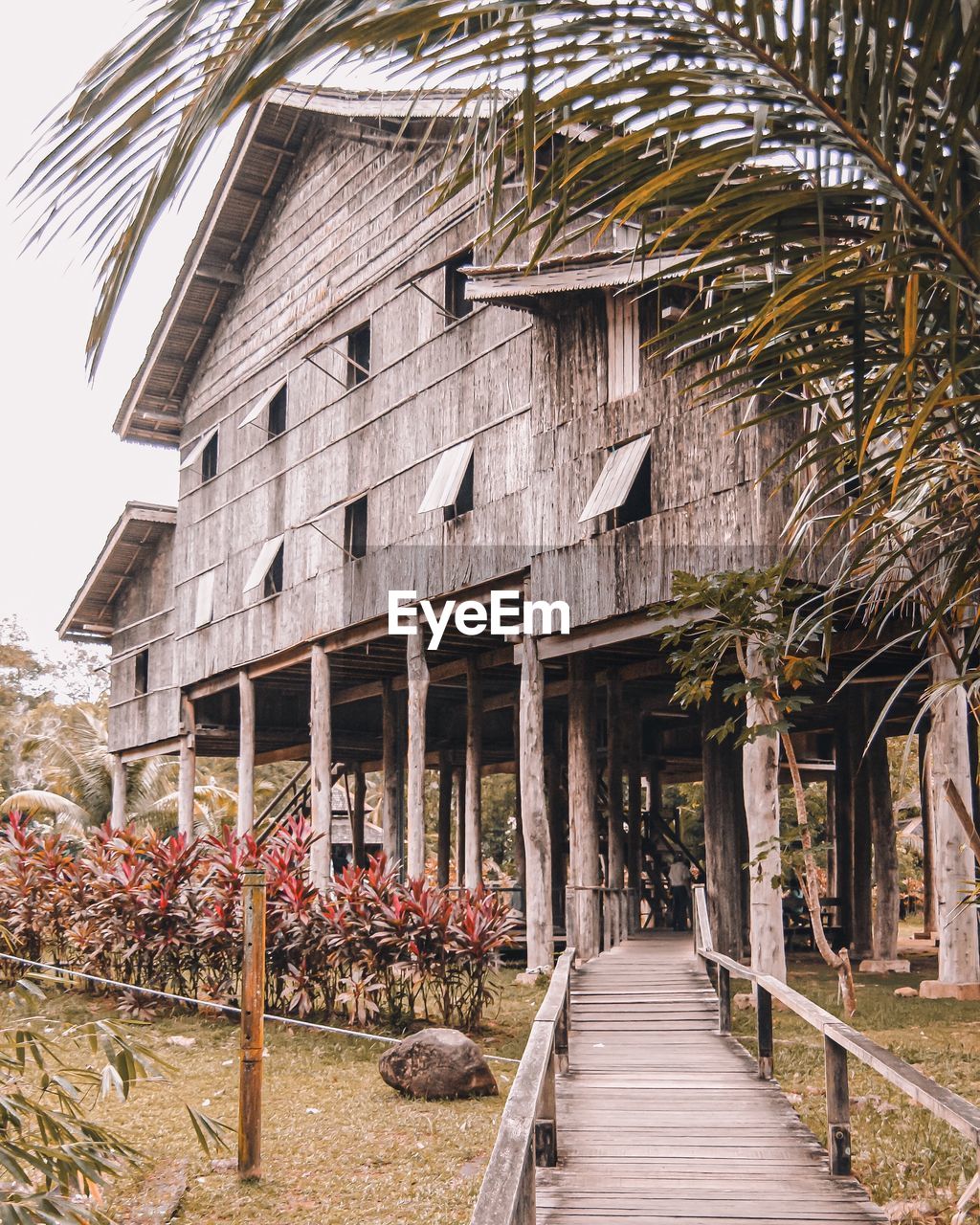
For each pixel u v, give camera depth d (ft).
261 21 6.88
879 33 7.56
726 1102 24.52
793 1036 34.24
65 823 102.01
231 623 74.64
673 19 7.85
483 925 38.63
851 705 53.83
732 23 7.92
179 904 45.98
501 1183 10.46
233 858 43.55
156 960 47.19
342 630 61.98
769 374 9.65
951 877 40.75
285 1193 22.63
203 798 114.62
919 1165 21.88
